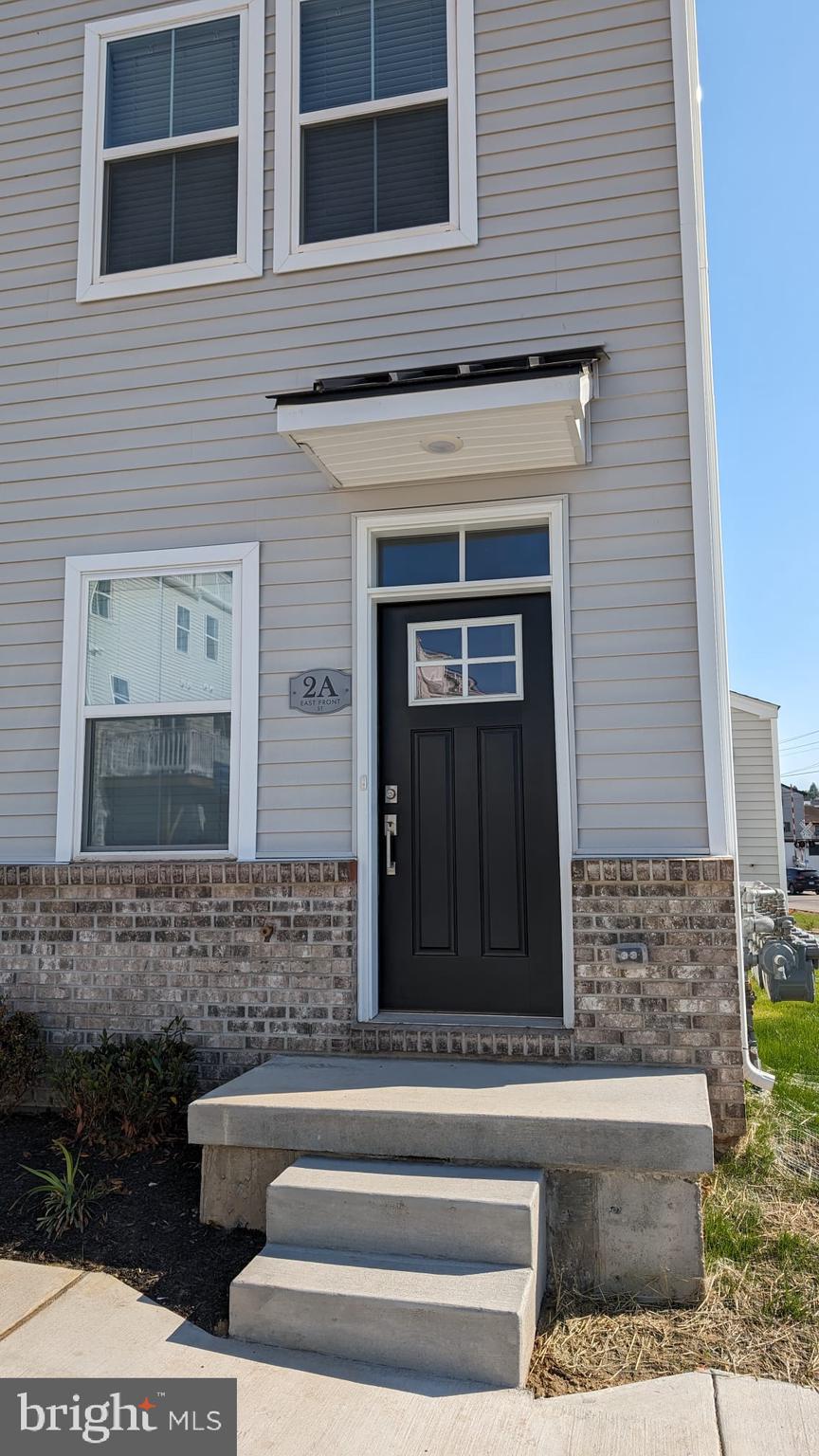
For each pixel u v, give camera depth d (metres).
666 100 5.06
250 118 5.72
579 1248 3.61
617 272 5.05
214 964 5.16
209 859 5.34
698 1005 4.52
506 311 5.18
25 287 6.00
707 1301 3.47
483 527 5.25
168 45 5.99
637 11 5.13
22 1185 4.30
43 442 5.86
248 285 5.61
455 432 4.63
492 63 5.32
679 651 4.80
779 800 13.35
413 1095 4.04
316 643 5.32
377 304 5.39
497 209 5.25
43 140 6.10
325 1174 3.68
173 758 5.53
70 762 5.62
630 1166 3.54
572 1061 4.61
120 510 5.70
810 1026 7.34
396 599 5.31
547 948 5.00
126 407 5.75
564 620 4.94
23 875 5.45
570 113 5.18
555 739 4.96
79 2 6.12
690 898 4.57
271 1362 3.13
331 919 5.04
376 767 5.28
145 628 5.64
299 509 5.42
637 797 4.78
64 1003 5.34
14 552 5.86
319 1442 2.74
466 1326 3.04
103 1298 3.52
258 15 5.78
